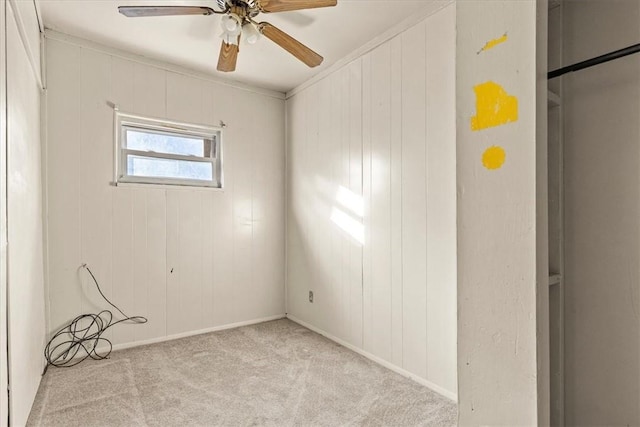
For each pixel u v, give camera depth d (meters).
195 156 3.37
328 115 3.26
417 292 2.41
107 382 2.35
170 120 3.18
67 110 2.72
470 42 0.84
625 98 0.82
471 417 0.84
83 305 2.79
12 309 1.67
